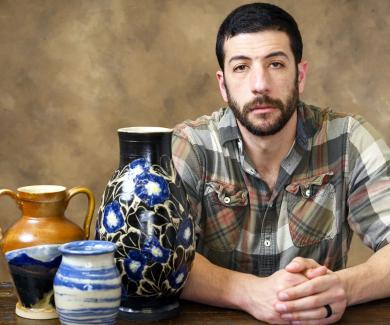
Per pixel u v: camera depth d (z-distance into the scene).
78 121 3.93
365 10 3.90
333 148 2.03
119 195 1.51
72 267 1.40
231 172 2.00
